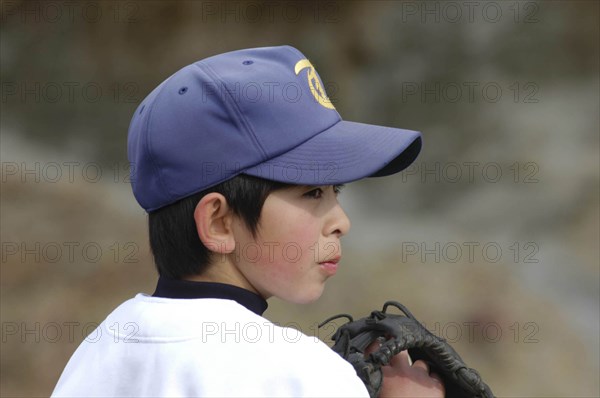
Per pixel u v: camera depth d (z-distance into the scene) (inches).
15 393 722.2
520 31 1507.1
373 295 921.5
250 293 158.2
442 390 175.0
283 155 156.7
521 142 1349.7
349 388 142.3
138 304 163.8
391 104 1473.9
